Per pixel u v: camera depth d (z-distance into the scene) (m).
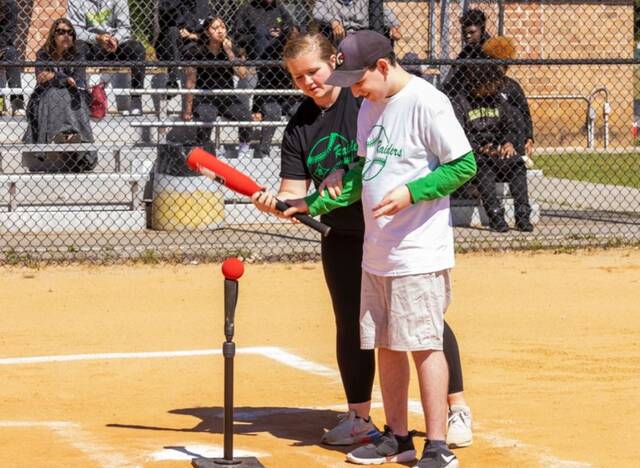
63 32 16.27
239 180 5.82
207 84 17.17
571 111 30.80
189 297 11.69
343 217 6.17
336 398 7.61
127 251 13.73
